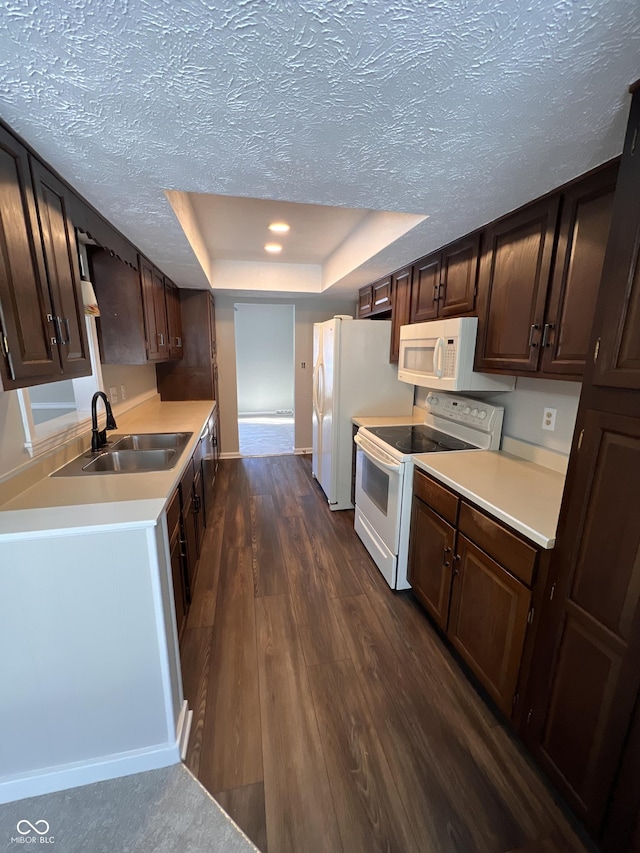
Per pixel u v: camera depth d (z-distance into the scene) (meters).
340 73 0.85
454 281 2.18
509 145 1.18
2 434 1.44
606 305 1.00
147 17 0.71
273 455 5.24
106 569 1.19
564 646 1.18
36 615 1.18
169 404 3.99
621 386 0.96
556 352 1.50
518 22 0.72
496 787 1.30
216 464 4.31
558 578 1.20
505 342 1.78
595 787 1.09
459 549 1.72
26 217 1.17
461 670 1.77
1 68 0.83
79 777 1.29
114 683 1.27
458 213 1.74
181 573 1.92
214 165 1.31
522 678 1.36
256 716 1.54
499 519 1.45
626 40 0.75
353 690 1.66
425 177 1.39
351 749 1.41
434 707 1.59
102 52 0.79
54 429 1.90
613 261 0.97
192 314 4.07
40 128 1.08
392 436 2.64
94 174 1.38
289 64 0.83
